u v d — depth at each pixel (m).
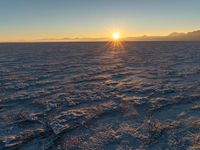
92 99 9.48
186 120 6.82
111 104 8.68
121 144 5.44
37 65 21.94
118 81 13.48
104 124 6.69
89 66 21.03
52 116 7.46
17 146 5.48
